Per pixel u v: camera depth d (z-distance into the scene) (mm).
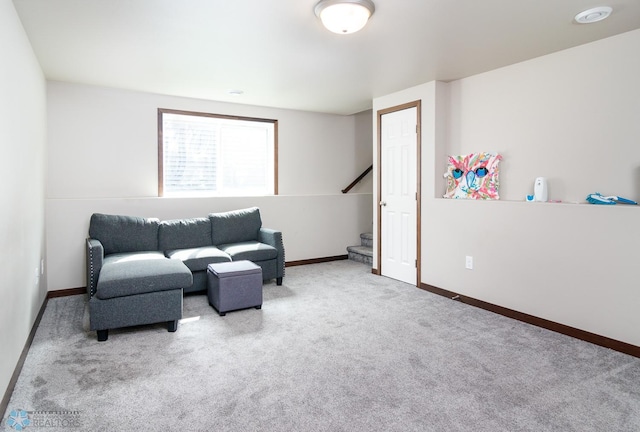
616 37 2789
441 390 2123
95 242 3438
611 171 2848
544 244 3047
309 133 5691
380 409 1945
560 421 1850
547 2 2275
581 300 2816
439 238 3979
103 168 4297
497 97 3600
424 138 4121
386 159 4676
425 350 2639
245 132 5246
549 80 3199
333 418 1870
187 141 4836
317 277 4746
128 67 3512
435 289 4035
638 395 2072
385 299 3826
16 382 2193
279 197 5293
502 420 1858
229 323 3166
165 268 3055
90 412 1913
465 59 3316
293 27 2625
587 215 2766
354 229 6023
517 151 3457
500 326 3096
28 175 2738
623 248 2580
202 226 4426
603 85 2871
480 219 3555
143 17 2461
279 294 4004
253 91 4410
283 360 2492
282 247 4391
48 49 3025
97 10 2357
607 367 2389
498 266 3404
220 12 2391
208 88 4273
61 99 4051
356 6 2246
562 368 2377
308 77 3848
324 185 5875
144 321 2885
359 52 3135
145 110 4496
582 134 3006
